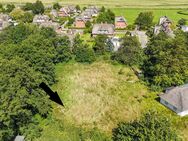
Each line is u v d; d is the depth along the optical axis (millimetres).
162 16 132625
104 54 85562
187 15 143625
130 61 78750
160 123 42312
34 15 136375
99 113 55625
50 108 55625
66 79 70625
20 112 46625
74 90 65000
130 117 54281
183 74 65500
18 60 53906
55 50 77875
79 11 149250
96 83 68562
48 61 65812
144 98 61438
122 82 69125
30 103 48312
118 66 78750
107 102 59625
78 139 48250
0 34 84562
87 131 50031
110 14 125625
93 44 95312
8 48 63969
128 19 135375
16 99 46031
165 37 74938
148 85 67688
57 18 135500
